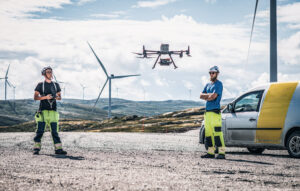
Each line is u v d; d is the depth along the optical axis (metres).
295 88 10.01
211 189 4.63
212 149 8.98
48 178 5.34
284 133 9.78
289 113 9.78
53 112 9.35
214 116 8.88
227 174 6.02
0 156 8.48
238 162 7.93
